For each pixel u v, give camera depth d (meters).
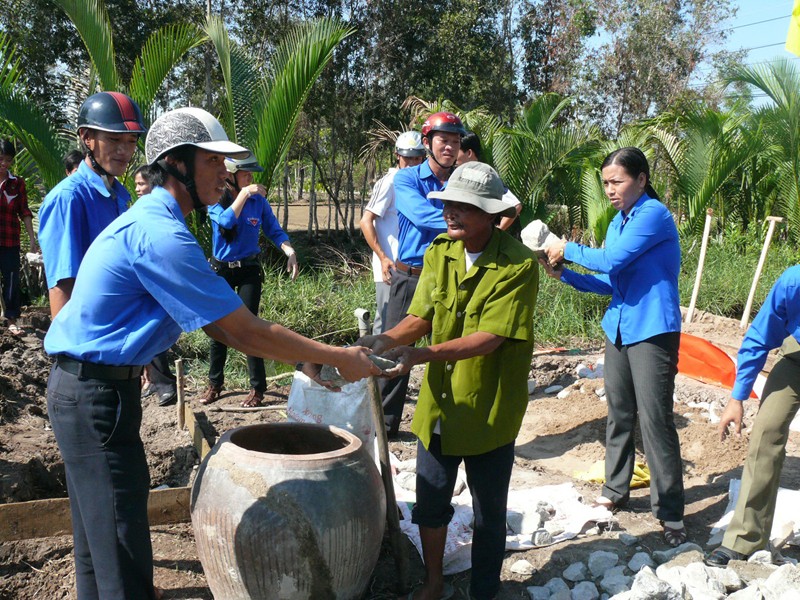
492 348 3.04
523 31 28.00
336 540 2.80
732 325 9.41
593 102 29.19
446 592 3.41
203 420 5.53
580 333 8.91
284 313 9.20
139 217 2.53
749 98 16.11
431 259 3.34
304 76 10.97
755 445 3.52
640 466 4.88
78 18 10.84
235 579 2.84
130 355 2.61
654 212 3.85
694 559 3.62
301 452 3.36
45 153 10.62
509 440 3.16
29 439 4.90
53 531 3.37
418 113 15.79
